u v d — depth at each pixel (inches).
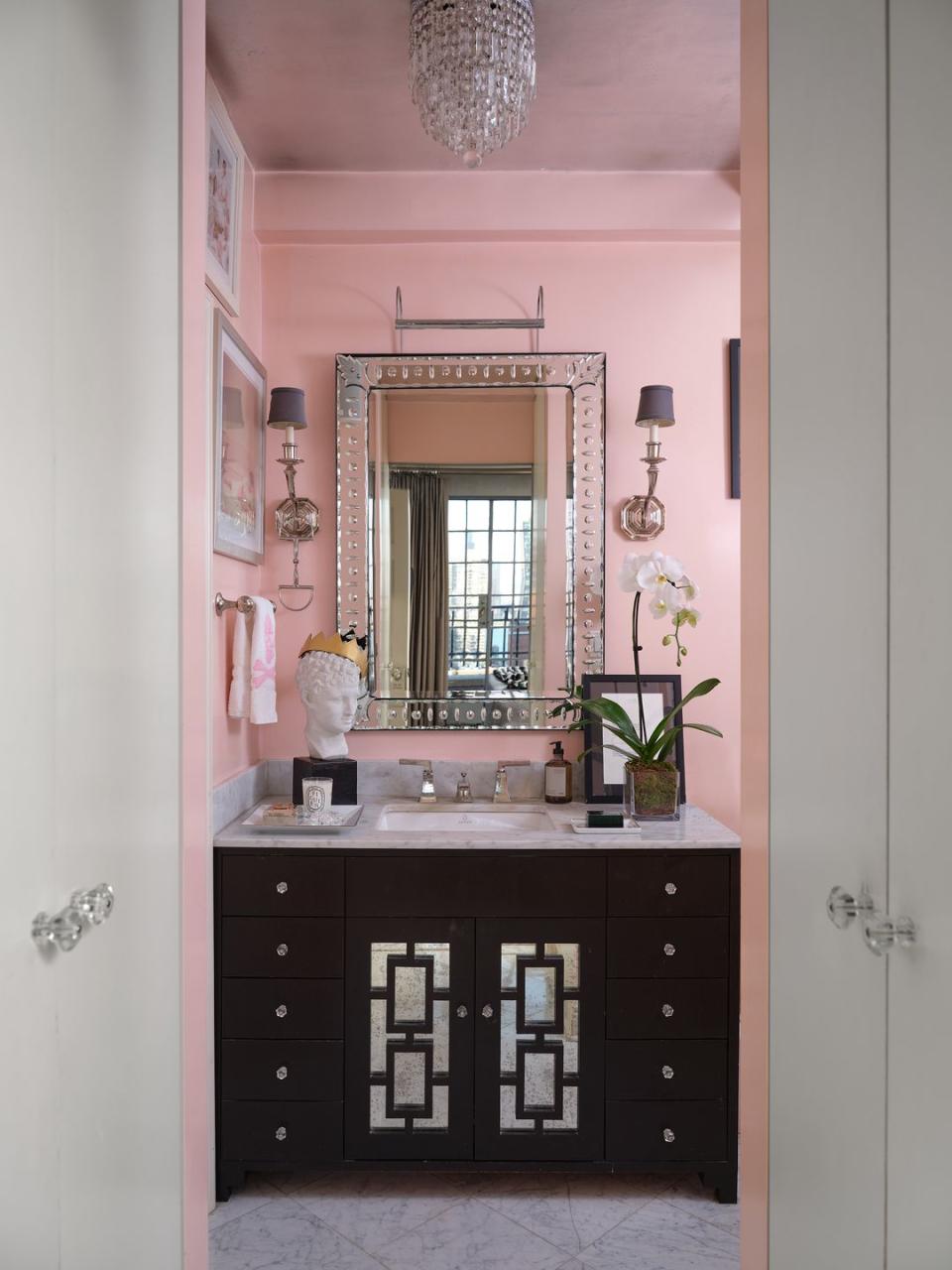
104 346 38.1
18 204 30.4
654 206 102.0
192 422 49.7
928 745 31.7
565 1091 84.4
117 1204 38.6
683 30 77.7
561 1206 82.7
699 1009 83.8
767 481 49.7
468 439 105.0
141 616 42.3
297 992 83.5
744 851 54.3
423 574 104.9
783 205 46.7
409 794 104.0
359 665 95.5
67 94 34.4
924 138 31.7
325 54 80.8
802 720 44.5
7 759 29.5
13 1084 29.6
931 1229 31.5
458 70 72.4
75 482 35.2
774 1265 48.8
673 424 101.1
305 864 83.6
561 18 76.0
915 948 32.5
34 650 31.5
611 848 83.7
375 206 101.8
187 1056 48.4
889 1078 34.9
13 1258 29.5
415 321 102.7
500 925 83.8
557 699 104.3
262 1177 87.7
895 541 34.1
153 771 43.7
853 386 38.2
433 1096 84.3
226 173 89.2
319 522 105.4
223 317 85.3
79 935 31.8
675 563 90.7
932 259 31.2
